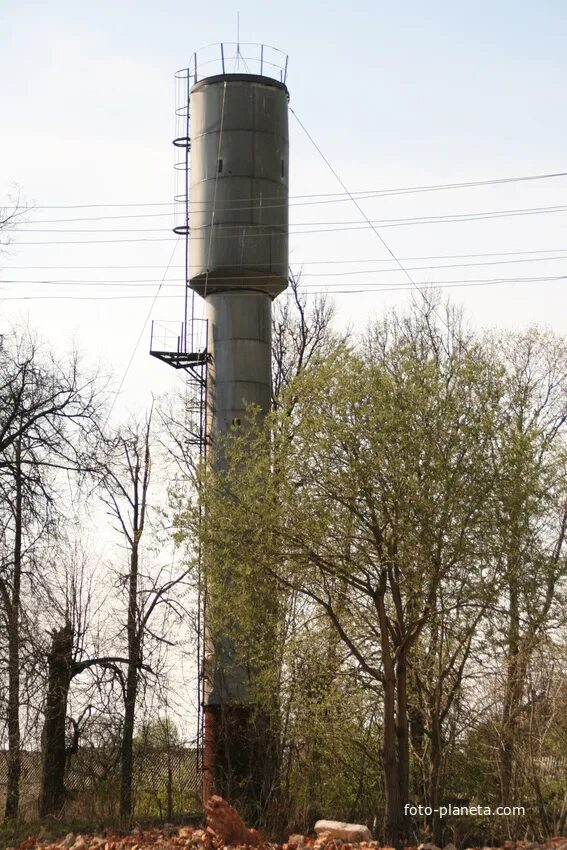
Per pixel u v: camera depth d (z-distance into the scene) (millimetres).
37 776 35531
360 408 24969
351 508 25219
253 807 30609
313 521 25375
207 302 37094
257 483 26016
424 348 33906
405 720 26484
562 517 27906
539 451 26594
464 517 24891
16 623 31797
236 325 36375
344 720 29594
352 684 29188
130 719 35000
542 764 29000
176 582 36250
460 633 26312
